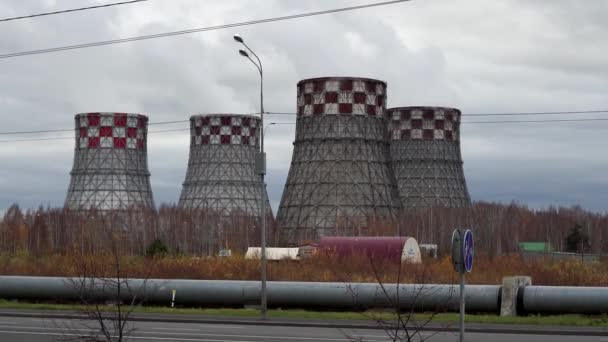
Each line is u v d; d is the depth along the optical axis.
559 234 115.81
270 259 57.31
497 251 90.19
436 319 28.45
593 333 25.12
